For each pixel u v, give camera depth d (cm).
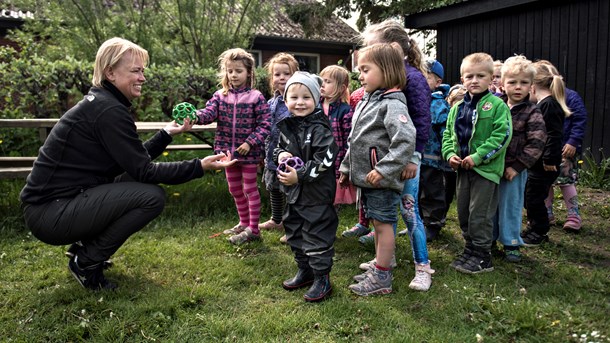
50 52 859
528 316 240
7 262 330
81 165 269
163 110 689
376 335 235
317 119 277
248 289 290
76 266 277
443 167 392
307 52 1634
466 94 332
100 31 894
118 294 274
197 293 275
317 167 262
